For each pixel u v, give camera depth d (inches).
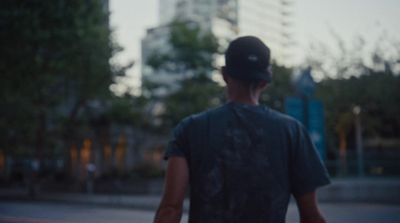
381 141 1545.3
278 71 1501.0
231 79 99.2
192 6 4662.9
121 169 1374.3
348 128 1451.8
